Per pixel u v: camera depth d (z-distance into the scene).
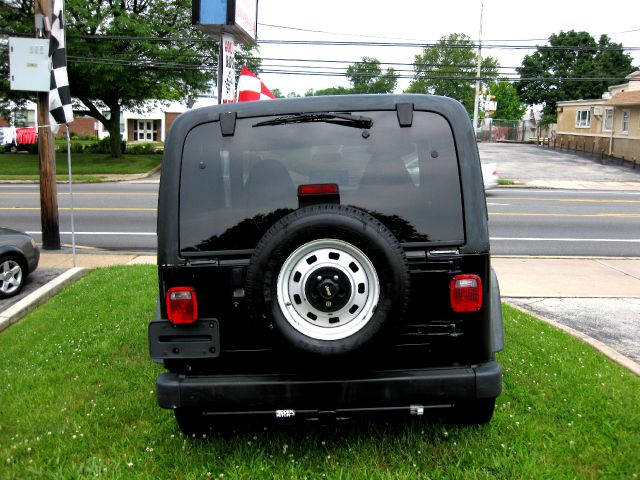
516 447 3.74
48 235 11.49
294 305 3.15
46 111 11.10
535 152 43.91
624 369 5.24
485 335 3.38
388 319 3.11
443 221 3.39
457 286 3.33
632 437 3.86
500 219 15.95
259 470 3.56
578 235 13.72
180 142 3.49
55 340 6.19
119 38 29.72
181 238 3.41
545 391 4.59
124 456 3.79
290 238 3.08
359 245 3.09
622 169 33.72
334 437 3.96
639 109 35.38
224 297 3.38
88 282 8.73
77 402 4.64
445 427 4.01
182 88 34.31
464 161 3.43
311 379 3.32
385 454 3.73
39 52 10.28
